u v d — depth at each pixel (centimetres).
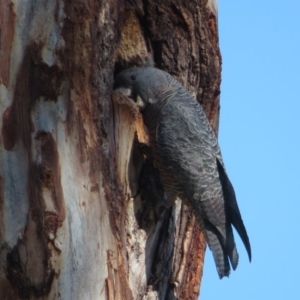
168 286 1277
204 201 1254
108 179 1032
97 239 986
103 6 1052
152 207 1178
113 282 995
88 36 1007
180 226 1334
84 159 998
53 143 970
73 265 953
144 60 1301
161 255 1212
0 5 957
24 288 933
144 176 1178
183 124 1264
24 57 965
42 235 938
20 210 938
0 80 952
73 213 966
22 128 955
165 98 1279
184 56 1296
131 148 1139
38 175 950
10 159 944
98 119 1034
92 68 1023
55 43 979
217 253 1242
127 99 1129
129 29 1274
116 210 1036
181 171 1252
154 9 1251
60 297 941
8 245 932
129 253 1140
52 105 978
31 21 972
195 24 1272
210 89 1338
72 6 990
